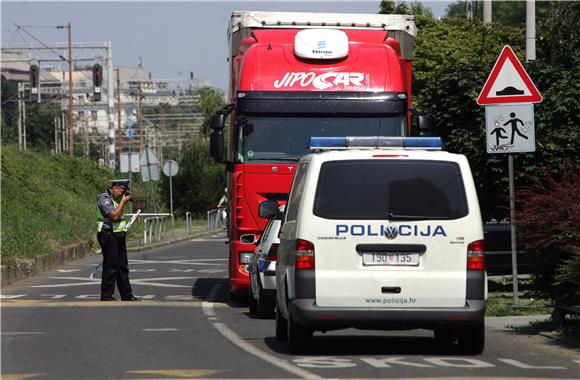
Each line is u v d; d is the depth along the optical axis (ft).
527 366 88.33
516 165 153.48
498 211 159.74
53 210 314.55
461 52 299.79
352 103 146.61
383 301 91.04
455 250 91.50
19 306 146.72
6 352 98.43
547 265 109.19
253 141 146.51
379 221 91.35
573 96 152.97
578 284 100.78
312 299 91.09
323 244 91.30
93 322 125.08
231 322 126.00
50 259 234.99
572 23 231.09
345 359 92.63
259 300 129.39
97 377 83.05
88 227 309.63
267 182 146.10
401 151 93.04
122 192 159.43
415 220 91.40
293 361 91.30
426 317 91.09
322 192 91.91
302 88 146.72
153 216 345.10
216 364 89.56
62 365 89.86
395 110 146.92
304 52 148.46
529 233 108.88
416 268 91.35
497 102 126.93
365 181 91.97
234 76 158.30
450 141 159.43
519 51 293.64
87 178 411.95
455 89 161.27
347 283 91.04
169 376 82.94
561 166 150.61
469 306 91.40
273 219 133.18
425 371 85.05
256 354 95.96
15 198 302.86
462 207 91.91
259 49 149.89
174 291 178.09
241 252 147.43
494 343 104.27
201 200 520.01
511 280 179.52
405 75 153.99
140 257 274.98
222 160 150.20
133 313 136.87
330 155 92.53
